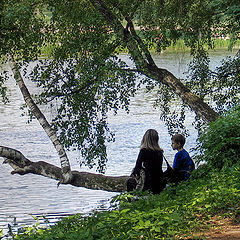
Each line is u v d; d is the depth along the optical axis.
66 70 23.31
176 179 14.54
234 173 13.13
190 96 22.22
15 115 54.81
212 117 21.61
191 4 22.70
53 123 23.97
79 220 12.34
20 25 20.53
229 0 21.23
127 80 23.56
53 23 21.19
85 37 21.28
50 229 12.32
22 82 23.53
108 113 54.09
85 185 22.14
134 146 40.12
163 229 9.77
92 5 21.41
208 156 15.09
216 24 24.45
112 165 34.78
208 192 11.83
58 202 26.02
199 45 25.22
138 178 13.80
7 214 23.80
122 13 20.53
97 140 24.45
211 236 9.25
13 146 41.44
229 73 26.02
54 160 37.34
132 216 10.65
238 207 10.77
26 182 30.64
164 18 21.92
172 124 27.84
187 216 10.68
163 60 86.44
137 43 21.92
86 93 23.73
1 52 21.42
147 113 54.31
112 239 9.45
